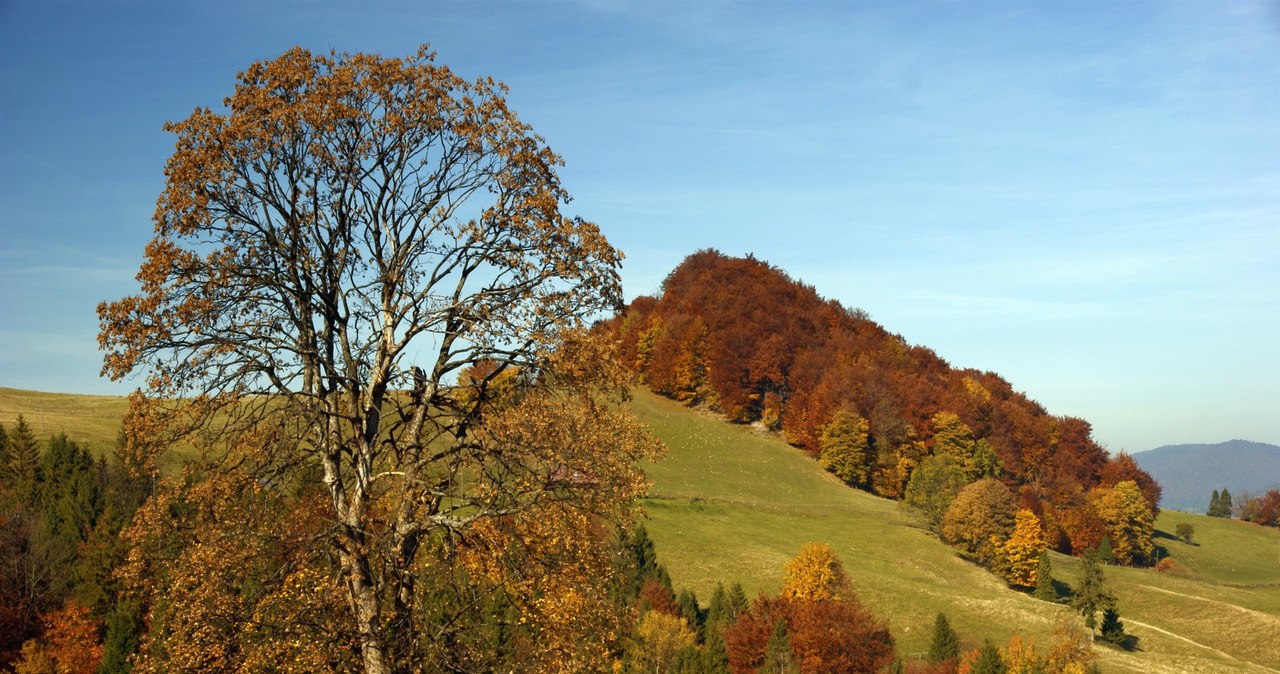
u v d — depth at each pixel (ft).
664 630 212.64
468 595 52.26
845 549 329.93
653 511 348.79
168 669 46.91
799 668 221.87
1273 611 319.06
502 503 51.08
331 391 53.21
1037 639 251.19
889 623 258.37
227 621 47.52
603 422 52.75
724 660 205.46
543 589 50.57
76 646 159.74
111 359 49.75
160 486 50.98
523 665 49.93
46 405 370.53
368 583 49.70
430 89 55.11
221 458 51.70
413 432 53.78
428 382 54.29
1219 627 294.46
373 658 48.26
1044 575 313.73
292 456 51.39
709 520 347.77
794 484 433.07
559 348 52.01
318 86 53.62
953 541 343.26
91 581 172.45
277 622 47.19
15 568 180.04
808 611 229.45
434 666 49.34
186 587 48.55
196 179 51.16
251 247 53.36
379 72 54.65
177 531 50.11
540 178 57.16
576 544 51.16
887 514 393.50
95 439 306.35
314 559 49.55
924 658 237.04
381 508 53.62
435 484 52.65
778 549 318.86
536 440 49.83
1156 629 282.77
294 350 52.34
